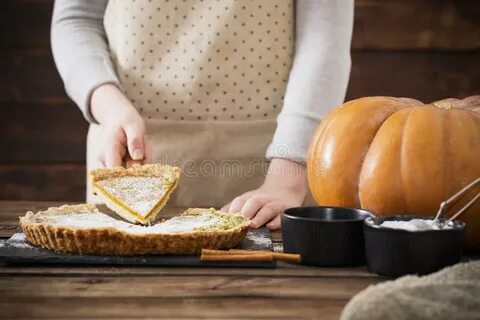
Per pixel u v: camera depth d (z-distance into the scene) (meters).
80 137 3.01
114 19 1.96
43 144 3.01
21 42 2.97
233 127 1.94
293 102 1.74
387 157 1.29
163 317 0.98
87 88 1.80
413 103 1.42
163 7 1.90
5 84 2.99
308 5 1.83
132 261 1.21
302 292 1.08
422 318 0.89
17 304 1.03
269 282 1.13
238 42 1.90
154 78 1.93
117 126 1.67
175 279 1.14
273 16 1.89
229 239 1.27
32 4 2.96
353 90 2.96
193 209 1.49
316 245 1.21
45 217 1.39
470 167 1.26
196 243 1.24
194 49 1.90
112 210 1.59
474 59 2.94
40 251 1.26
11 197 3.02
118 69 1.96
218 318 0.97
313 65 1.77
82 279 1.14
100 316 0.98
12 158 3.01
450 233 1.12
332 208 1.29
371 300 0.91
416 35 2.92
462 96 2.95
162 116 1.95
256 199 1.54
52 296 1.06
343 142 1.36
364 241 1.20
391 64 2.95
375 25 2.92
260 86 1.93
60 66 1.91
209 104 1.93
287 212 1.27
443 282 0.95
